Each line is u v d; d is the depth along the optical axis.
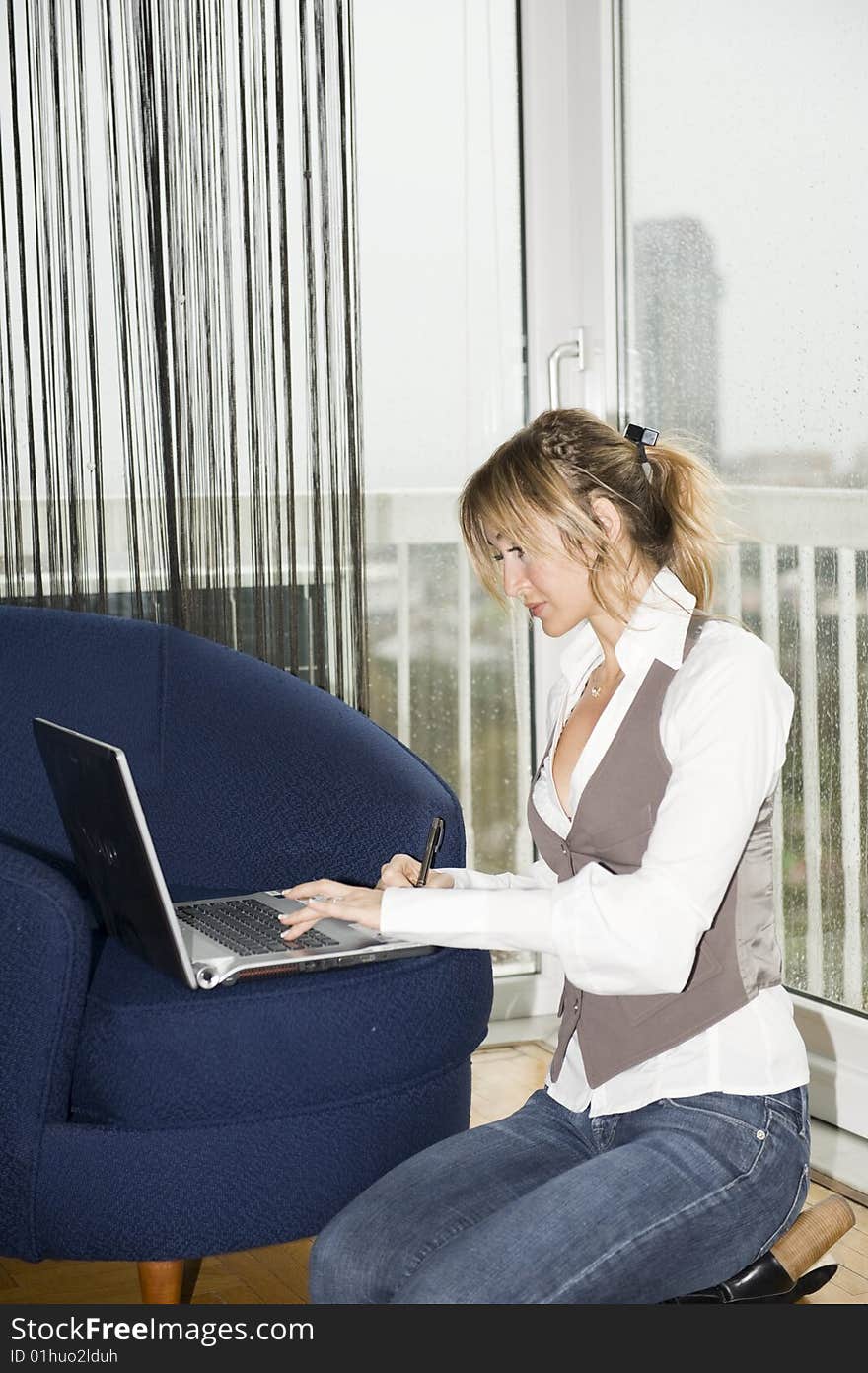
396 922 1.46
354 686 2.74
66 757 1.73
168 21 2.57
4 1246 1.68
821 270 2.39
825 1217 1.67
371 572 2.91
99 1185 1.66
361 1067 1.72
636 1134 1.41
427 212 2.88
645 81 2.79
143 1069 1.65
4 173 2.54
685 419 2.76
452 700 3.00
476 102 2.91
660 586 1.50
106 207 2.58
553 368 2.94
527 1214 1.30
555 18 2.92
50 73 2.54
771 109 2.48
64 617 2.34
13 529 2.59
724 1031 1.40
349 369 2.69
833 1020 2.45
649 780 1.45
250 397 2.64
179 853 2.23
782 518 2.52
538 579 1.50
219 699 2.26
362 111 2.82
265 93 2.61
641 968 1.34
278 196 2.63
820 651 2.46
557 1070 1.56
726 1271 1.37
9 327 2.56
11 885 1.65
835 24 2.33
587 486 1.47
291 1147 1.70
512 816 3.07
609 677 1.56
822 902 2.50
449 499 2.95
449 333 2.93
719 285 2.64
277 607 2.69
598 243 2.90
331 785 2.10
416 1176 1.45
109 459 2.62
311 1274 1.42
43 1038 1.64
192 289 2.61
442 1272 1.27
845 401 2.36
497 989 3.01
